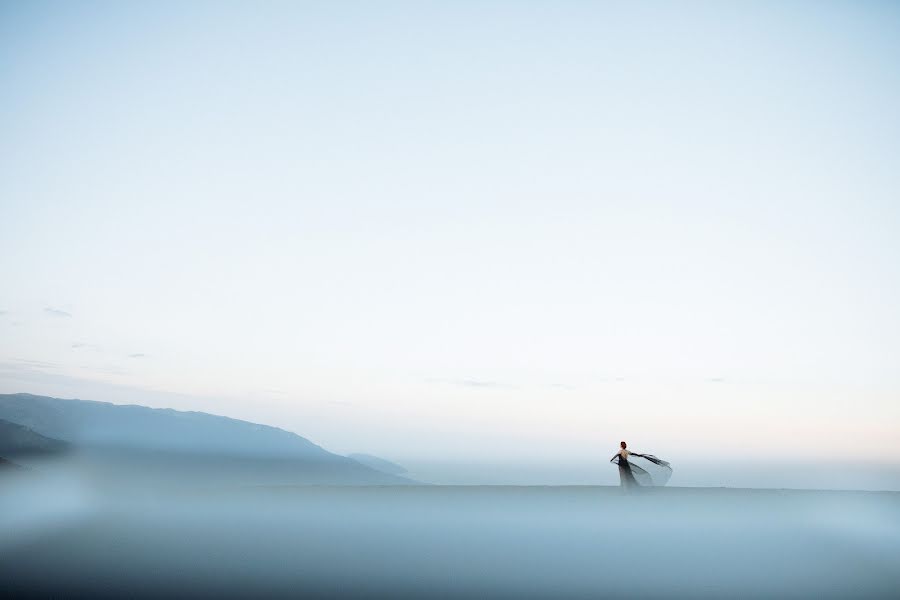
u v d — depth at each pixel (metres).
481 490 34.09
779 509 27.05
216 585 13.62
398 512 26.19
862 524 23.59
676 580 14.72
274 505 29.05
